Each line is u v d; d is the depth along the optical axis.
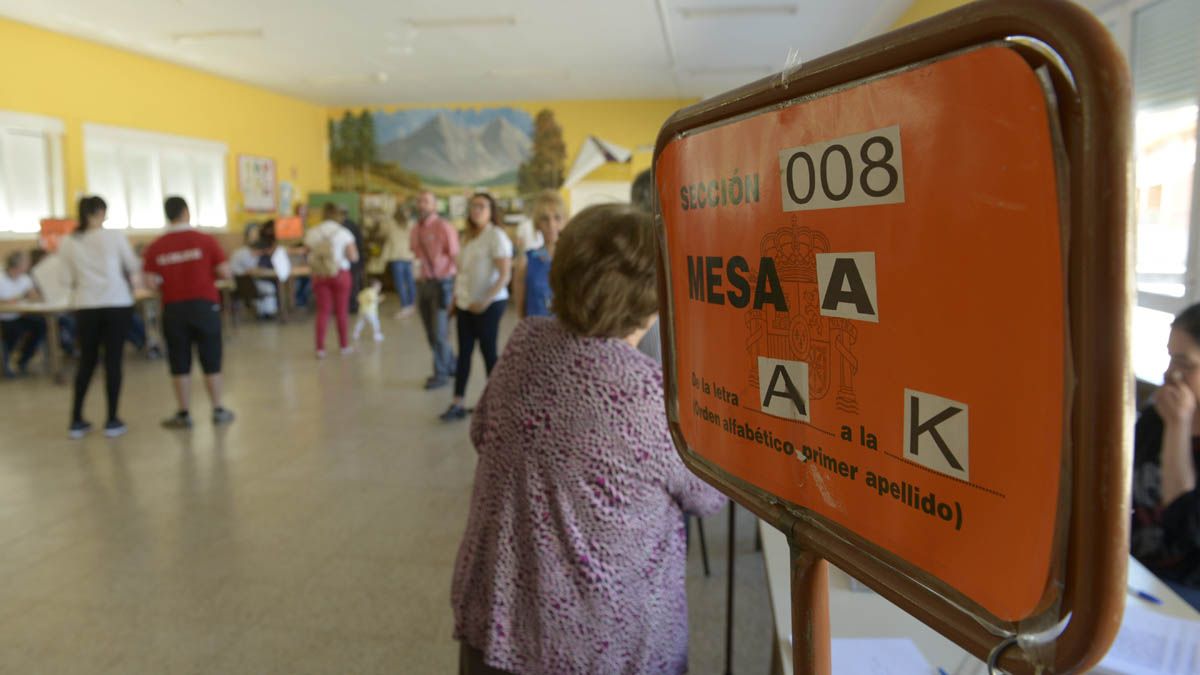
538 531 1.08
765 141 0.45
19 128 7.59
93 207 4.32
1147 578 1.31
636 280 1.09
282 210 11.85
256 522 3.16
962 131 0.32
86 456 4.07
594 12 7.18
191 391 5.67
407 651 2.22
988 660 0.34
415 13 7.21
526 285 3.63
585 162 12.69
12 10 7.11
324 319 7.09
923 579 0.38
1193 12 3.06
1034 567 0.31
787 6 6.93
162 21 7.50
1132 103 0.25
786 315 0.46
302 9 7.08
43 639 2.28
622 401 1.07
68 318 6.95
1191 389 1.58
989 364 0.32
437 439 4.35
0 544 2.96
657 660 1.11
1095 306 0.26
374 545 2.93
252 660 2.17
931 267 0.35
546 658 1.08
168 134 9.44
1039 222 0.29
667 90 11.71
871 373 0.39
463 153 12.84
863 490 0.41
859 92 0.37
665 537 1.12
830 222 0.41
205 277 4.58
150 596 2.53
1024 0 0.28
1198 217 3.01
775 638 1.41
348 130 12.97
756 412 0.50
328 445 4.24
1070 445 0.28
